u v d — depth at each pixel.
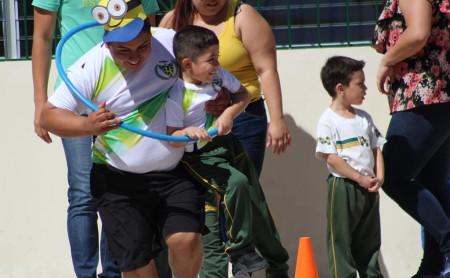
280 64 17.42
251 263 12.66
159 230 12.11
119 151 11.59
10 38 18.34
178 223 11.60
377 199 15.10
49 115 11.18
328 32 17.84
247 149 14.84
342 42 17.78
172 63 11.75
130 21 10.96
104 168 11.84
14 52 18.38
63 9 14.30
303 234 17.27
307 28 17.89
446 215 14.86
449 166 15.40
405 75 14.63
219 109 12.34
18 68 17.80
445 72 14.44
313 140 17.27
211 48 11.71
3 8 18.33
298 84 17.36
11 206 17.83
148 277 11.79
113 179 11.76
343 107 15.19
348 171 14.72
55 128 11.12
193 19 14.63
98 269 17.66
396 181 14.70
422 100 14.41
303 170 17.28
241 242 12.52
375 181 14.63
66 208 17.69
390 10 14.85
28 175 17.77
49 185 17.72
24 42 18.34
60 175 17.69
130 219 11.66
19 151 17.80
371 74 17.28
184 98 11.89
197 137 11.45
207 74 11.75
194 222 11.68
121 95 11.45
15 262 17.84
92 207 14.55
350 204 14.88
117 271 14.52
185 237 11.55
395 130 14.75
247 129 14.82
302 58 17.36
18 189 17.80
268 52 14.41
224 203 12.38
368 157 14.88
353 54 17.31
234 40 14.42
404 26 14.73
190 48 11.65
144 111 11.57
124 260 11.60
